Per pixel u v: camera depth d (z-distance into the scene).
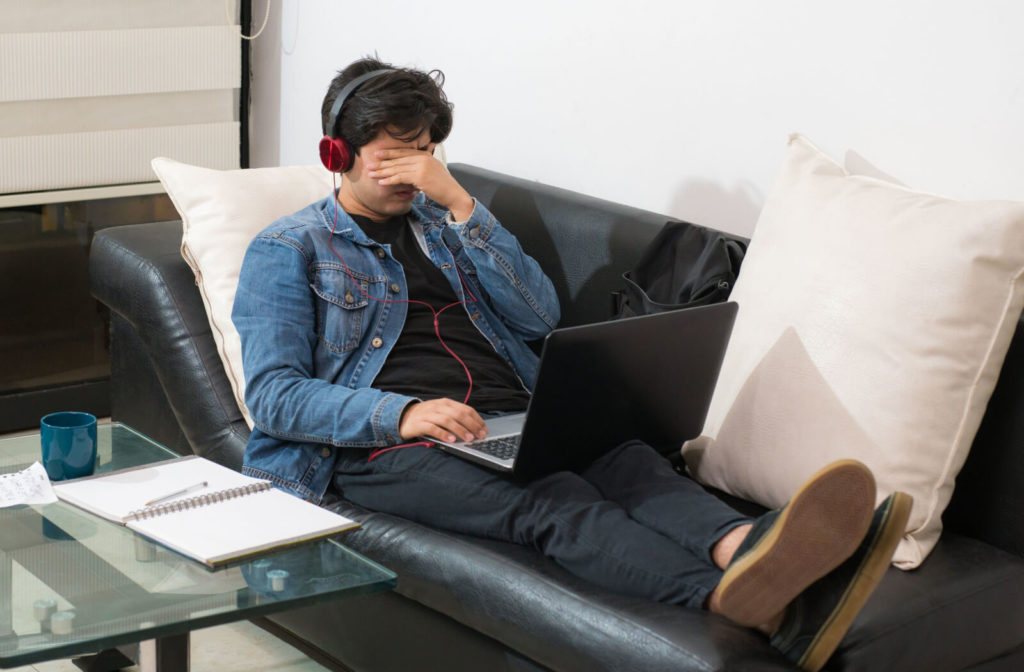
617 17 2.47
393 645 1.89
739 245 2.10
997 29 1.93
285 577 1.52
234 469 2.12
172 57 3.13
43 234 3.02
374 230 2.11
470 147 2.87
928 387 1.73
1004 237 1.72
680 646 1.47
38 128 2.95
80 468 1.79
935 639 1.60
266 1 3.26
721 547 1.58
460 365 2.07
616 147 2.53
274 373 1.92
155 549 1.58
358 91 1.99
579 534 1.66
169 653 1.66
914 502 1.72
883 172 2.11
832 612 1.45
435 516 1.82
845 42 2.12
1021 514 1.79
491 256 2.13
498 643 1.72
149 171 3.17
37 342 3.06
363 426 1.85
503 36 2.71
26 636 1.35
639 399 1.77
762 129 2.27
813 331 1.83
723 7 2.28
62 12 2.91
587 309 2.30
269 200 2.27
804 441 1.80
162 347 2.24
